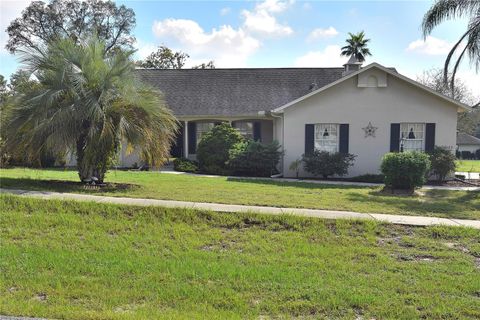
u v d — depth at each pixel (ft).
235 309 13.07
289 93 70.03
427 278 16.01
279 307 13.24
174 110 66.59
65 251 18.52
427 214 27.22
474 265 17.80
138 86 36.70
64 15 125.29
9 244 19.34
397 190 40.06
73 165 60.39
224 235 21.86
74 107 33.06
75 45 36.22
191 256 18.31
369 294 14.21
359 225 23.53
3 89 106.11
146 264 17.02
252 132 69.10
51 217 23.61
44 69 34.81
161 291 14.30
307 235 22.07
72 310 12.60
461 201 34.19
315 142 55.72
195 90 71.05
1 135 34.96
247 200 30.01
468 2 45.01
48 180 37.93
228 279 15.52
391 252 19.60
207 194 32.58
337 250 19.56
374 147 54.65
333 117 54.90
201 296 13.97
